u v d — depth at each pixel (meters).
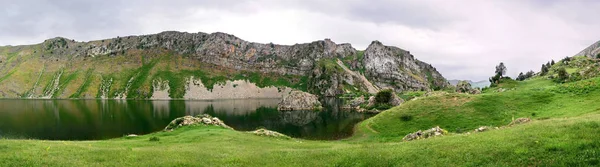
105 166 21.69
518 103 63.22
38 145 28.62
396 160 22.28
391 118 73.81
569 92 61.25
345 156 24.41
